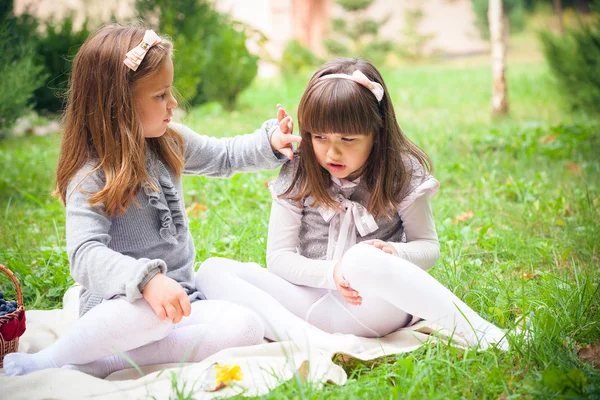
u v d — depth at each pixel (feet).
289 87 44.62
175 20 32.53
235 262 10.64
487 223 16.62
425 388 8.53
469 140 25.76
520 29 64.69
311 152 9.97
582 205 17.02
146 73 9.38
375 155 9.91
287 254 10.22
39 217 17.97
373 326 10.02
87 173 9.37
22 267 13.50
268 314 9.91
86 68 9.48
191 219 17.08
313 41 58.65
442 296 9.44
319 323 10.13
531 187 19.04
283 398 8.00
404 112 35.27
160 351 9.41
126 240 9.66
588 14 62.95
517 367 9.05
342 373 8.77
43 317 11.55
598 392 8.11
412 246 9.96
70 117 9.64
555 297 10.98
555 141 24.17
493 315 10.61
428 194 10.15
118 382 8.63
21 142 27.91
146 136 9.75
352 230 10.16
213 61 34.32
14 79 22.36
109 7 34.50
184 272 10.18
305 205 10.31
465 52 67.00
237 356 9.10
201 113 33.88
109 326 8.82
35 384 8.48
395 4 65.51
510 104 36.17
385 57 56.70
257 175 20.92
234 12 49.70
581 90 29.71
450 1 67.10
